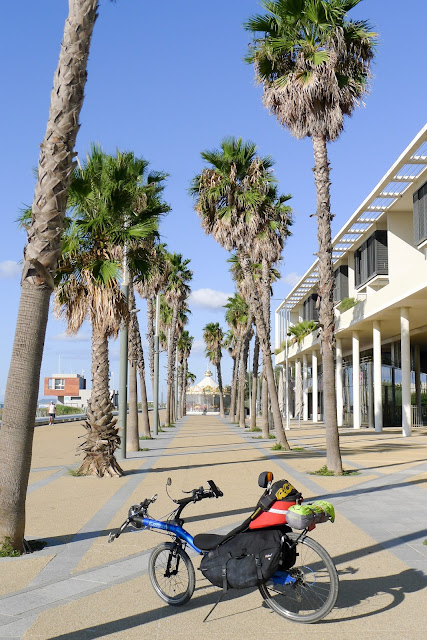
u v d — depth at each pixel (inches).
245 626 184.7
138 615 195.6
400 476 553.0
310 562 191.0
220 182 856.3
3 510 280.4
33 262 286.4
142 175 700.0
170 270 1670.8
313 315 2476.6
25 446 287.4
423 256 1481.3
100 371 592.7
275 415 892.6
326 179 599.8
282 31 618.5
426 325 1456.7
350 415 1839.3
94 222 550.6
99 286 557.9
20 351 288.2
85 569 252.7
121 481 544.7
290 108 602.2
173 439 1195.9
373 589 216.7
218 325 3390.7
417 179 1258.6
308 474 576.4
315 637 174.7
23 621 190.4
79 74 286.5
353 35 602.2
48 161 285.7
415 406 1673.2
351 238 1776.6
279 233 995.3
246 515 362.6
